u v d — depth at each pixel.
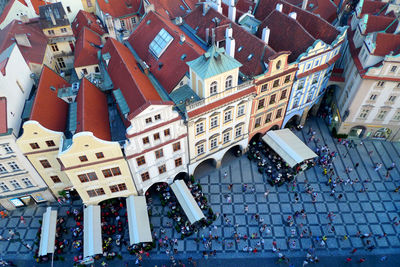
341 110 59.75
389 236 46.22
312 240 45.66
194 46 48.97
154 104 37.41
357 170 55.31
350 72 56.66
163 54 50.06
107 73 53.47
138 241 42.34
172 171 48.75
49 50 62.81
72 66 68.12
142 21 58.00
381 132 59.56
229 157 57.75
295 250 44.62
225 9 63.34
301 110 59.69
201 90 42.41
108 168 41.91
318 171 55.12
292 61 51.75
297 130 63.00
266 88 48.97
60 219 47.88
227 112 46.44
